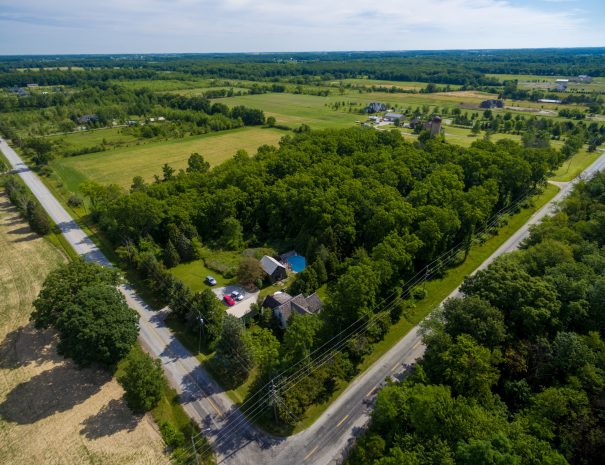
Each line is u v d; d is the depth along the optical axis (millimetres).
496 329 56656
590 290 62250
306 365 58375
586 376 50312
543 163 127562
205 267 94562
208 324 69938
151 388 56094
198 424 56062
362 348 64188
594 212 98750
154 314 79000
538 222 116812
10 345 71062
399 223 90812
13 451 52531
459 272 92250
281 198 106625
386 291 77438
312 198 100812
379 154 136250
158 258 95625
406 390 51000
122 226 99750
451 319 61094
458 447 41000
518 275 65250
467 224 97938
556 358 54094
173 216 102375
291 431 54750
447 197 101125
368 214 98250
